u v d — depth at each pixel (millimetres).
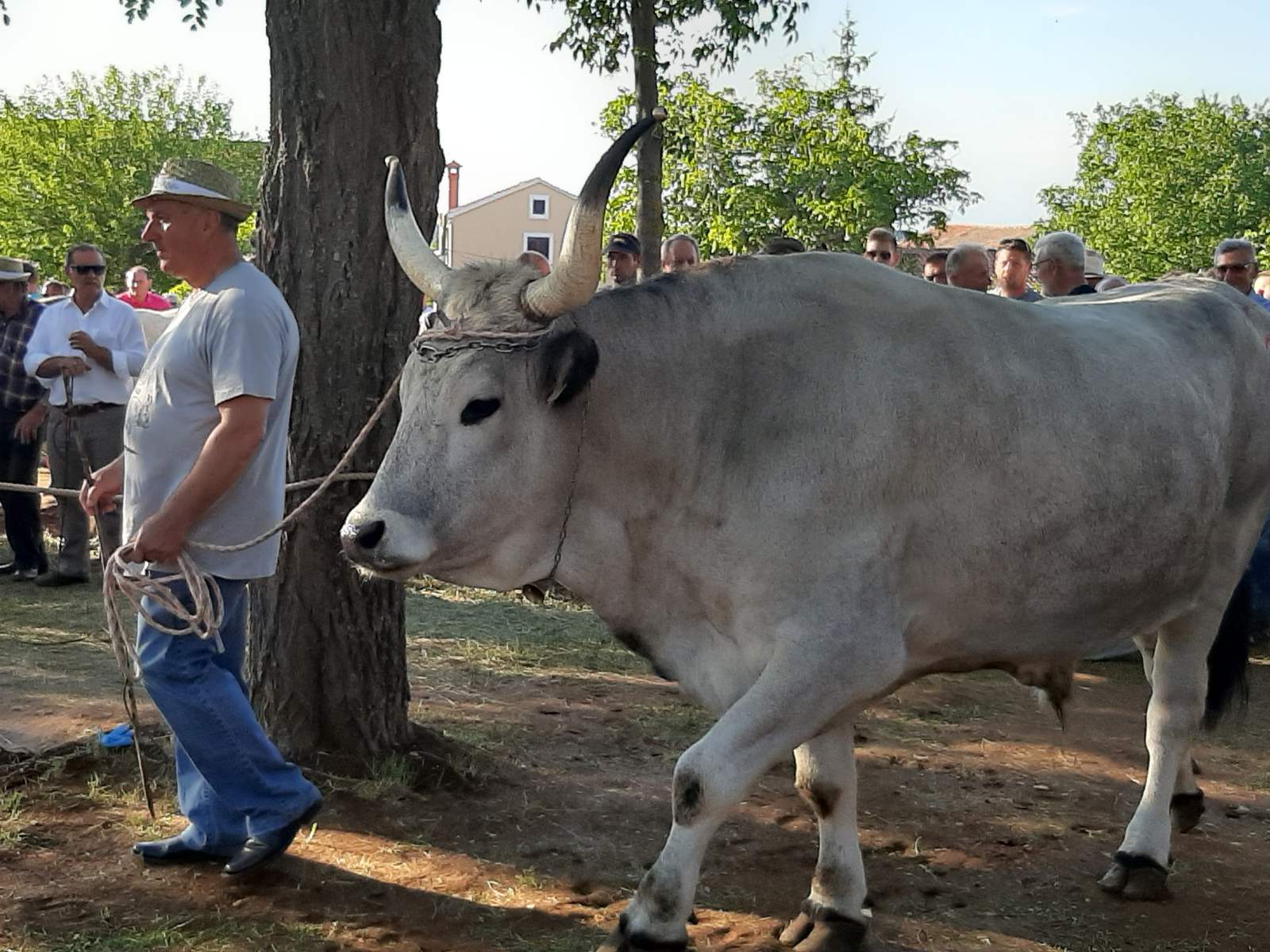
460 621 8047
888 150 24906
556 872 4324
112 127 46094
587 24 11844
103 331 8812
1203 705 4625
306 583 4930
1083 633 4070
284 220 4871
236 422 3768
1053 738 6125
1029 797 5297
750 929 4004
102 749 5141
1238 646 4926
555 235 55406
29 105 46562
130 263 45094
